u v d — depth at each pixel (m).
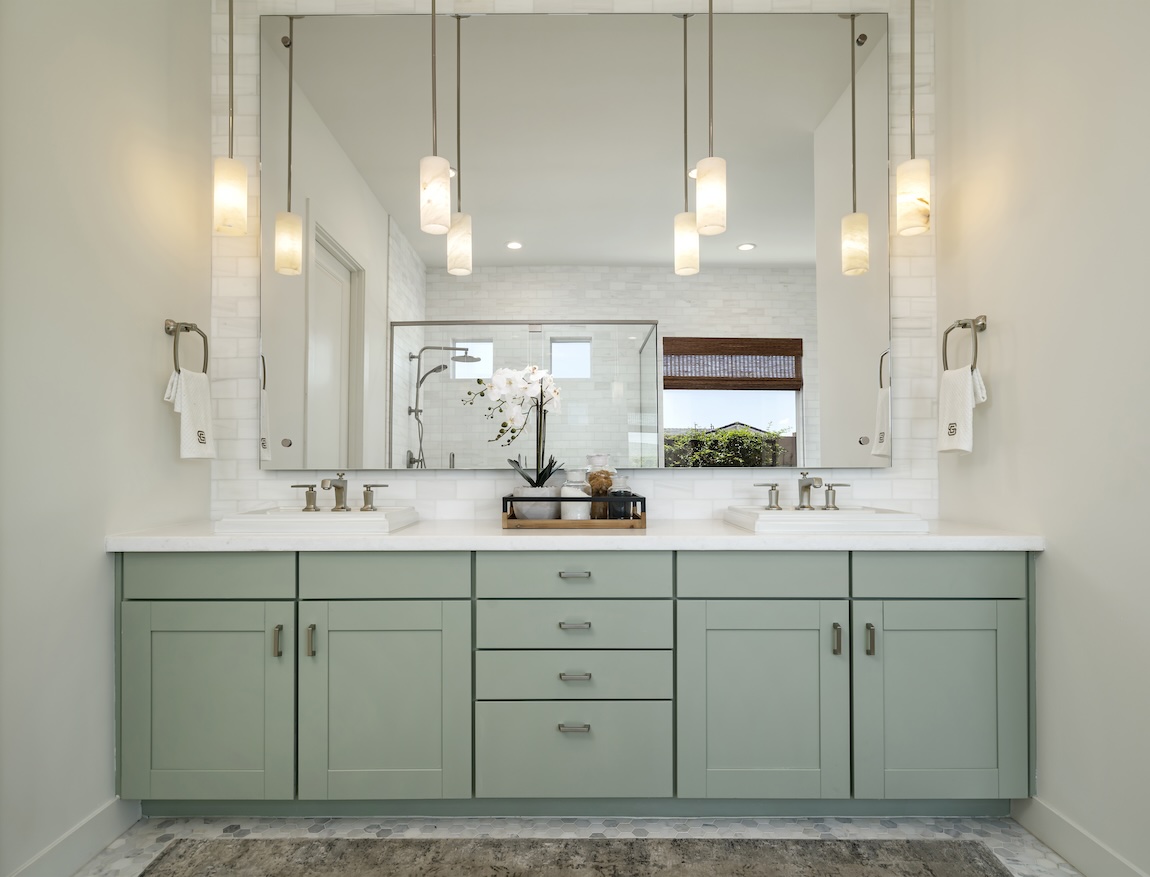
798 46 2.63
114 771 2.00
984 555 2.01
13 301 1.66
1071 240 1.88
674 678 2.01
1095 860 1.76
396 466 2.59
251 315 2.62
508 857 1.89
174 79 2.37
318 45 2.62
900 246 2.63
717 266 2.63
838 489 2.62
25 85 1.70
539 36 2.63
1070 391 1.88
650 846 1.94
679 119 2.62
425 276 2.62
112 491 2.02
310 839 1.98
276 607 2.00
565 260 2.62
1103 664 1.76
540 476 2.46
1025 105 2.07
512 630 2.00
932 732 2.00
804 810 2.08
